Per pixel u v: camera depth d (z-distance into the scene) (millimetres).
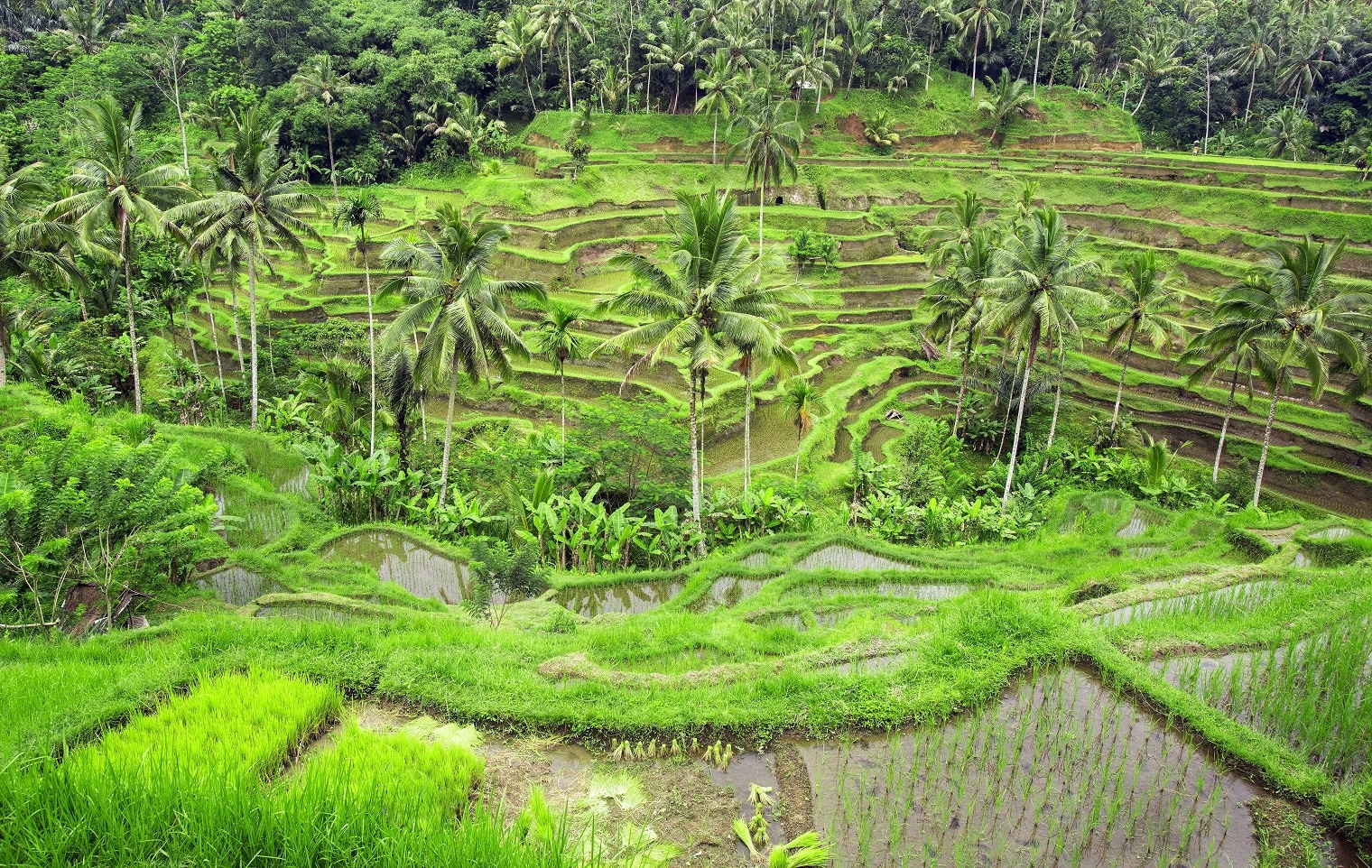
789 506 27859
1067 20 86812
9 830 6535
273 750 9078
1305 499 43844
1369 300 32750
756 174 58219
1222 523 27812
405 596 19984
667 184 69000
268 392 41500
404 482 29438
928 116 82062
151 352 44312
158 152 32344
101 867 6461
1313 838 8641
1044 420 47781
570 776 9547
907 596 20578
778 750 10016
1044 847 8359
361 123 69688
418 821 7355
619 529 24344
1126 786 9328
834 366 53531
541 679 11430
